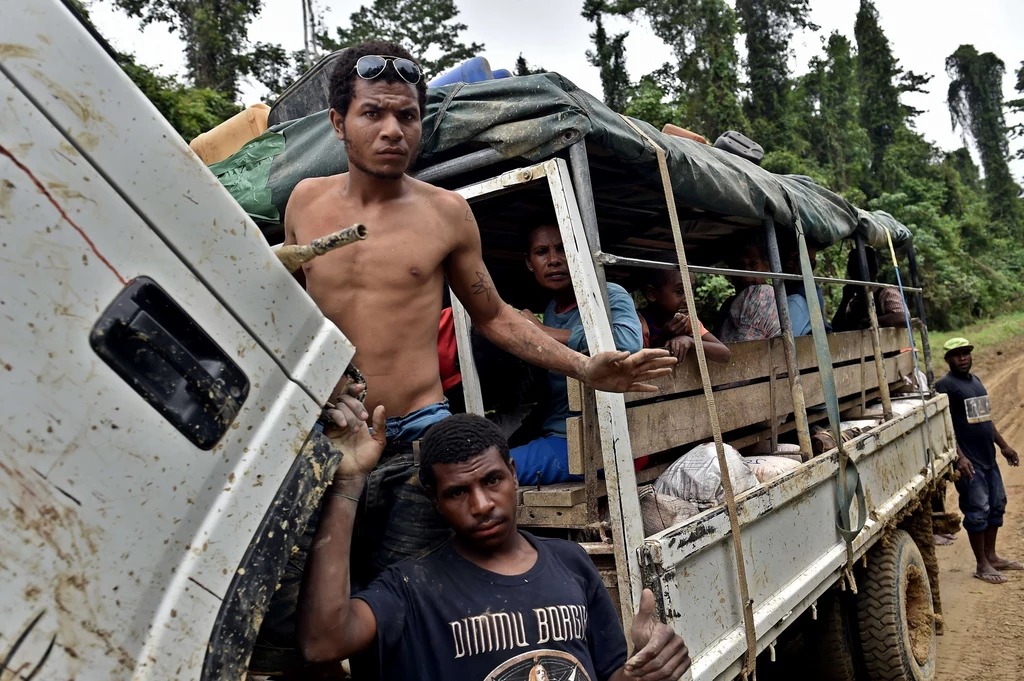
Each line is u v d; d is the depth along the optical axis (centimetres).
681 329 331
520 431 328
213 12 1806
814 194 510
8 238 94
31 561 92
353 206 199
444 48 2883
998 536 832
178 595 106
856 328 637
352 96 191
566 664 161
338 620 140
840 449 382
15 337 93
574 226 263
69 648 94
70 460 96
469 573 165
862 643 445
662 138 316
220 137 373
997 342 2328
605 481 265
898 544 466
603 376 198
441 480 164
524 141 271
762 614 289
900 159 3525
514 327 216
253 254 123
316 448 129
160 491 105
